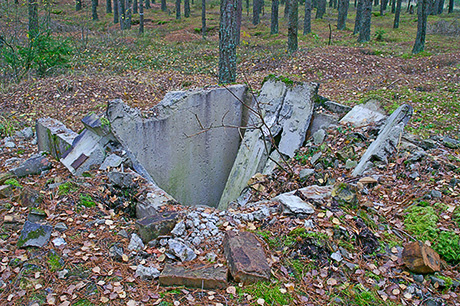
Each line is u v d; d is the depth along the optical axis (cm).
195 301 261
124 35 1981
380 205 396
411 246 309
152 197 388
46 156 515
